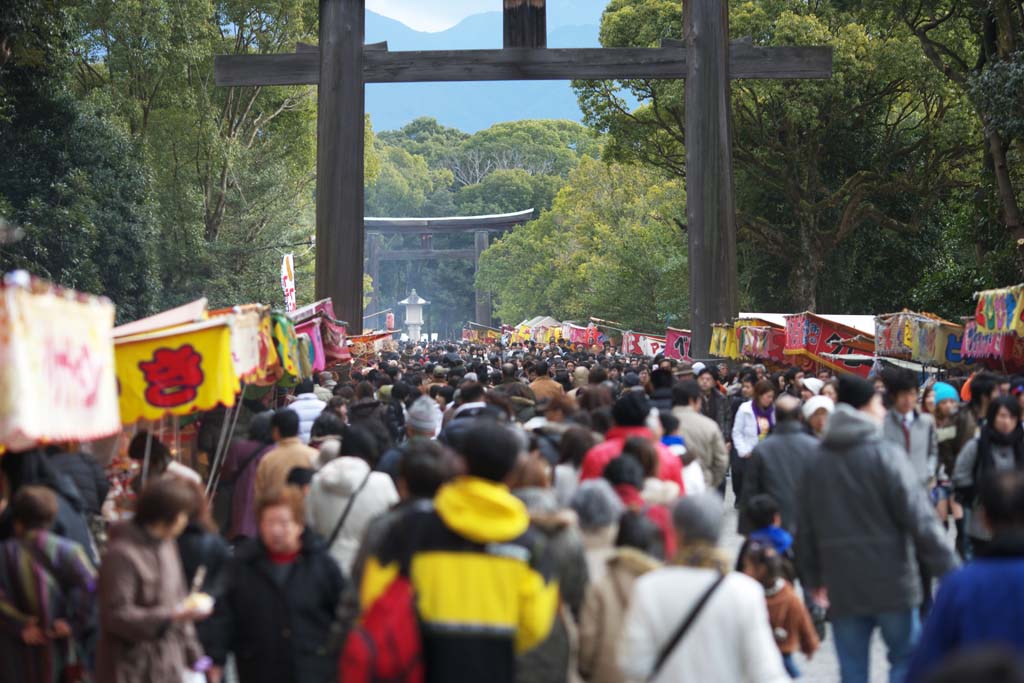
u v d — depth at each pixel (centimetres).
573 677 765
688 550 627
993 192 4141
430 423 1220
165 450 1138
